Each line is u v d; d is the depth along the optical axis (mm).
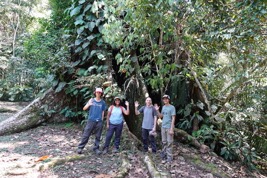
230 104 7215
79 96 7820
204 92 6871
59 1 8812
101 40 6992
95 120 5336
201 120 7238
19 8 14719
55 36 8641
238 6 3297
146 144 5812
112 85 6656
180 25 4859
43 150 5590
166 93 7480
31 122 7367
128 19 4922
